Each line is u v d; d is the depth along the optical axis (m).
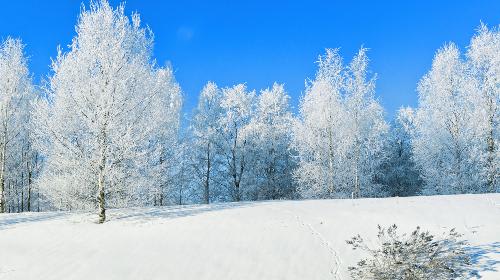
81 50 20.23
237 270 14.36
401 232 16.98
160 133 28.77
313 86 32.69
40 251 15.88
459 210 18.84
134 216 20.39
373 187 35.78
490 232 16.12
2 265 14.65
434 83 32.72
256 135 38.91
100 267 14.51
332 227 17.78
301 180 32.94
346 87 32.94
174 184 32.88
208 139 37.12
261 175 40.19
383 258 14.41
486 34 30.83
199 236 17.09
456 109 31.56
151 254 15.56
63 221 19.81
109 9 20.62
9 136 30.08
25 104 31.83
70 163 19.81
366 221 18.19
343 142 32.28
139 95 20.62
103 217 19.50
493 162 29.52
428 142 32.34
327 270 14.45
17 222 20.06
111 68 19.81
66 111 19.98
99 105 19.47
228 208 21.52
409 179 47.34
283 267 14.55
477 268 13.50
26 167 35.78
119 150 19.66
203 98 38.12
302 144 33.22
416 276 13.32
